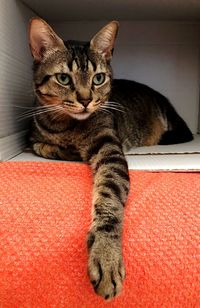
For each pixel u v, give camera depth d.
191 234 0.16
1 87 0.24
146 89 0.37
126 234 0.16
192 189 0.20
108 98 0.27
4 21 0.25
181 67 0.41
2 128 0.25
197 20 0.38
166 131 0.36
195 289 0.15
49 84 0.24
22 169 0.22
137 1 0.30
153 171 0.22
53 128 0.26
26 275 0.15
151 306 0.15
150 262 0.15
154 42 0.40
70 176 0.21
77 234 0.16
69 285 0.15
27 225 0.17
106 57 0.26
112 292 0.14
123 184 0.19
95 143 0.24
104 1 0.30
